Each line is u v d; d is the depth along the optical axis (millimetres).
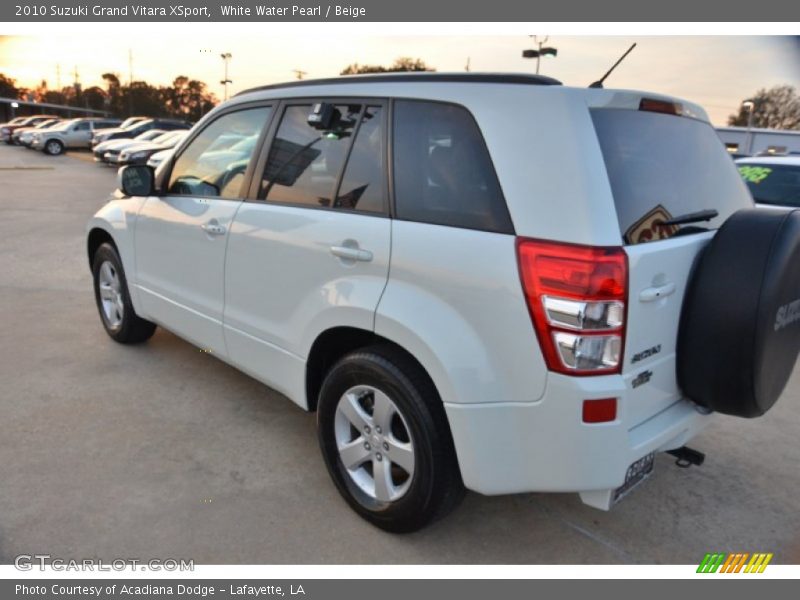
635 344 2150
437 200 2377
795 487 3199
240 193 3297
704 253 2436
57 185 16750
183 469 3154
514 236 2137
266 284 3090
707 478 3256
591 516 2918
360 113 2732
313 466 3234
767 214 2381
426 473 2432
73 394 3928
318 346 2879
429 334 2293
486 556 2631
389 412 2537
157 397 3938
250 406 3871
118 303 4656
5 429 3469
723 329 2295
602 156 2113
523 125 2180
